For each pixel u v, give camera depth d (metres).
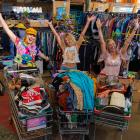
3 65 5.09
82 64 5.20
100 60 4.59
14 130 3.46
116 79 3.35
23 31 5.20
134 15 5.41
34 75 3.29
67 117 2.89
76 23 5.73
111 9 6.05
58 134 3.30
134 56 5.27
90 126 3.54
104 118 2.93
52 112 2.84
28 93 2.81
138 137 3.46
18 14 6.11
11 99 2.98
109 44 3.96
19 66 3.47
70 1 6.17
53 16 5.76
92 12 5.59
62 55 4.46
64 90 2.92
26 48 3.68
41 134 2.81
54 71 4.76
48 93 3.09
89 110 2.88
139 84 5.07
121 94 3.03
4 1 6.50
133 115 4.02
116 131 3.55
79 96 2.80
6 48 6.36
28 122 2.68
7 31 3.72
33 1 6.69
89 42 5.18
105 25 5.31
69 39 4.09
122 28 5.27
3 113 3.91
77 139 3.32
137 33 5.13
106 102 2.94
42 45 5.32
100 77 3.37
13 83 3.06
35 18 5.92
